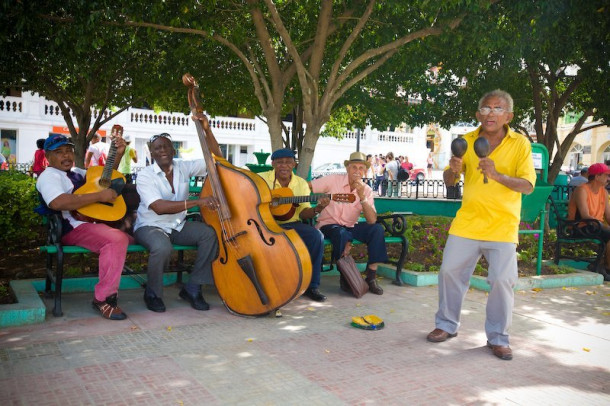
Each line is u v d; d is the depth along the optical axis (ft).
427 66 32.86
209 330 13.88
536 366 12.20
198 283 15.75
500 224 12.62
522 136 12.73
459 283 13.53
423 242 25.46
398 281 20.02
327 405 9.78
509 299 12.69
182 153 91.25
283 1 30.04
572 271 22.68
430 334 13.70
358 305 16.97
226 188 14.90
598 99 31.68
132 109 86.84
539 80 36.60
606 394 10.75
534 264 23.49
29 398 9.59
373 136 111.14
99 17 21.34
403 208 38.86
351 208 19.02
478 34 23.27
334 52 30.71
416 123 38.14
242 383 10.60
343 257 18.10
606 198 24.56
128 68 35.73
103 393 9.90
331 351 12.64
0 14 20.86
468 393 10.55
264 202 14.79
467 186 13.23
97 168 16.02
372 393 10.37
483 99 12.74
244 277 14.76
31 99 79.00
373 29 28.32
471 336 14.21
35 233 21.66
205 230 15.61
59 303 14.51
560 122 119.85
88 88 38.60
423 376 11.33
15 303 14.35
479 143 11.35
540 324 15.67
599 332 15.01
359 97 33.88
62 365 11.16
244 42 27.53
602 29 24.47
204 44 30.30
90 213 14.82
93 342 12.62
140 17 22.74
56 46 23.86
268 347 12.74
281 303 14.66
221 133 94.84
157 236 15.26
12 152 79.25
